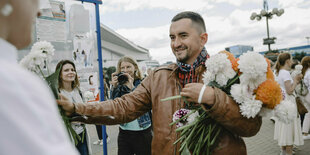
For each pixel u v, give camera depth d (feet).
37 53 3.95
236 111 3.53
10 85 1.33
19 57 5.84
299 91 15.74
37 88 1.48
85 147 7.07
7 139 1.27
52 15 6.53
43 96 1.49
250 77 3.42
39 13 1.83
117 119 4.73
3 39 1.52
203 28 4.69
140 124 8.77
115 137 17.17
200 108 4.04
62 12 6.75
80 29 7.17
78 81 7.04
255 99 3.51
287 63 12.39
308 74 15.38
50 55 4.27
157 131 4.66
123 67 10.01
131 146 9.14
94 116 4.45
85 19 7.29
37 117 1.37
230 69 3.74
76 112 4.21
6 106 1.29
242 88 3.49
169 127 4.49
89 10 7.40
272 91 3.43
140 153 9.02
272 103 3.51
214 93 3.58
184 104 4.54
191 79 4.60
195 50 4.58
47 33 6.42
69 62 6.59
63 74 6.44
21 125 1.30
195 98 3.61
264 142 15.35
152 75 5.13
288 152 12.41
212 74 3.82
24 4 1.56
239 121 3.58
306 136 15.75
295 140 12.43
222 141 3.95
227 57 3.87
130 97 5.07
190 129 4.11
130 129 8.94
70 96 6.63
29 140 1.30
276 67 12.98
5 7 1.46
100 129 11.73
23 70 1.52
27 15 1.59
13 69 1.42
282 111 3.54
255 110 3.36
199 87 3.64
